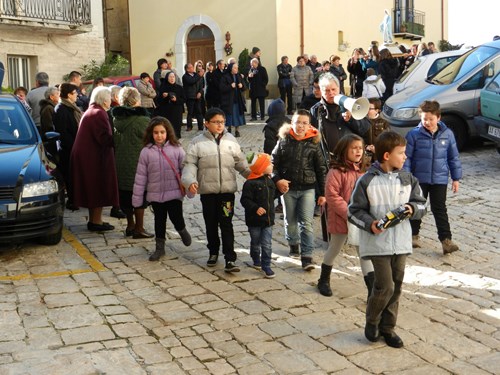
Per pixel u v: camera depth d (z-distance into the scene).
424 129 7.25
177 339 5.09
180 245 7.84
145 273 6.73
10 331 5.18
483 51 13.74
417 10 32.66
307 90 19.73
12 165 7.19
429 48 19.98
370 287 5.52
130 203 8.15
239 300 5.96
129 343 4.99
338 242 5.94
